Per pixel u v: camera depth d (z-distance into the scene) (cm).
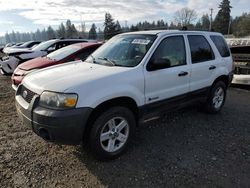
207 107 564
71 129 324
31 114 340
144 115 413
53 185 320
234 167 363
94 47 814
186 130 490
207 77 529
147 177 338
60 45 1125
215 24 7475
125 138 389
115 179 333
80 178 335
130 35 480
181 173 347
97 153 359
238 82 822
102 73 373
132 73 387
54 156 386
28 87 372
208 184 324
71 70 402
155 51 421
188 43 489
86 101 331
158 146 423
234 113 598
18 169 351
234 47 871
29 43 2095
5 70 1007
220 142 441
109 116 359
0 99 701
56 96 327
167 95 441
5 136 455
